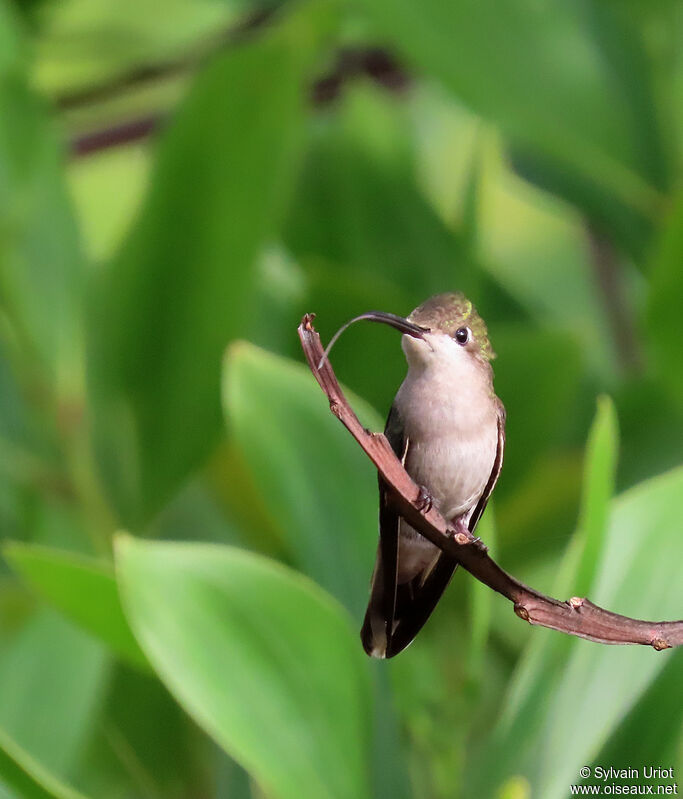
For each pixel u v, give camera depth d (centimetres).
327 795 354
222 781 362
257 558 355
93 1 381
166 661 354
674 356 369
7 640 367
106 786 367
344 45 379
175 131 369
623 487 369
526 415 367
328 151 377
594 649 356
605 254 378
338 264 376
